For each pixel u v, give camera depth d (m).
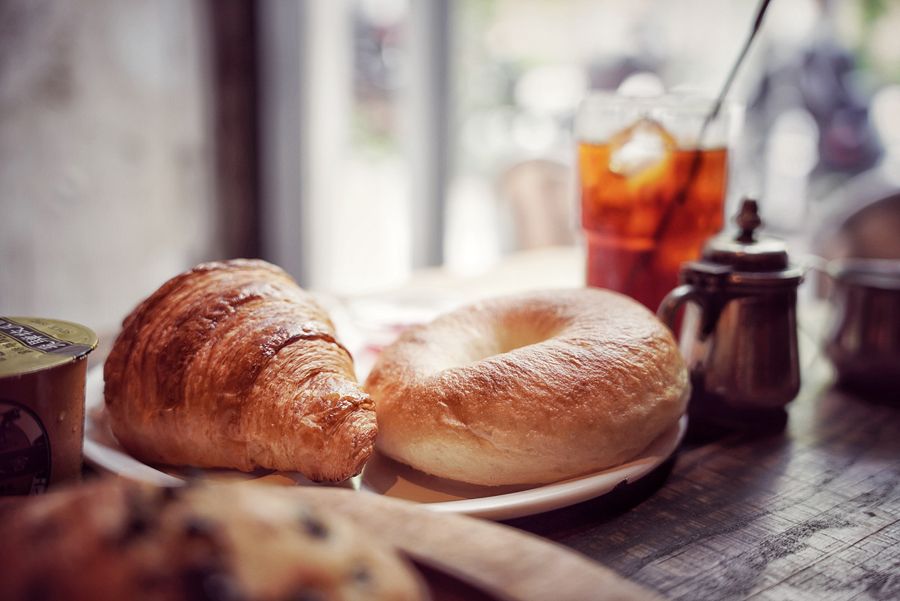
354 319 0.53
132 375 0.37
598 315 0.40
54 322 0.36
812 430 0.44
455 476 0.37
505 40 1.29
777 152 1.44
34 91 0.91
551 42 1.31
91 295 1.03
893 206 0.83
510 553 0.28
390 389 0.38
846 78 1.42
